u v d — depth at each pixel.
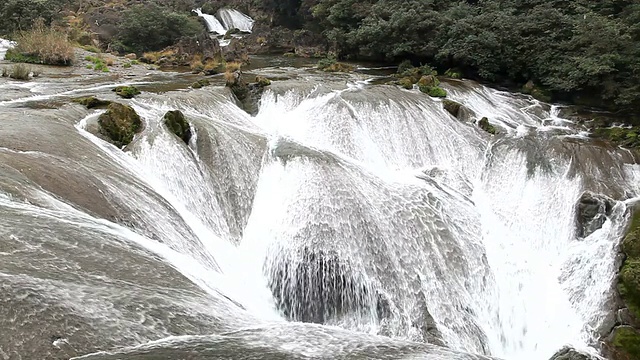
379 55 36.97
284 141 17.98
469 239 16.19
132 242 9.48
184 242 12.06
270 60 39.31
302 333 7.20
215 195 15.66
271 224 15.05
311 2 48.91
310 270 14.12
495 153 21.31
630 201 17.86
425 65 32.34
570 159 20.09
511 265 16.72
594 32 26.53
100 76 26.70
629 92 25.08
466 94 26.45
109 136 15.52
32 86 22.02
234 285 13.00
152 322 6.74
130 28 43.41
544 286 16.64
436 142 21.80
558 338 14.88
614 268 15.58
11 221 8.20
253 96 23.09
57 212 9.44
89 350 5.87
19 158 11.06
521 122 25.38
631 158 20.91
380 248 14.46
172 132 15.91
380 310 13.96
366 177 16.42
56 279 6.99
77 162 12.31
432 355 6.88
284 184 15.79
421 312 13.87
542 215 19.20
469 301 14.88
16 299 6.21
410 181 18.00
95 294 6.93
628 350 13.67
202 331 6.98
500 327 15.43
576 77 26.53
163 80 26.17
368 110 21.23
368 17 37.31
